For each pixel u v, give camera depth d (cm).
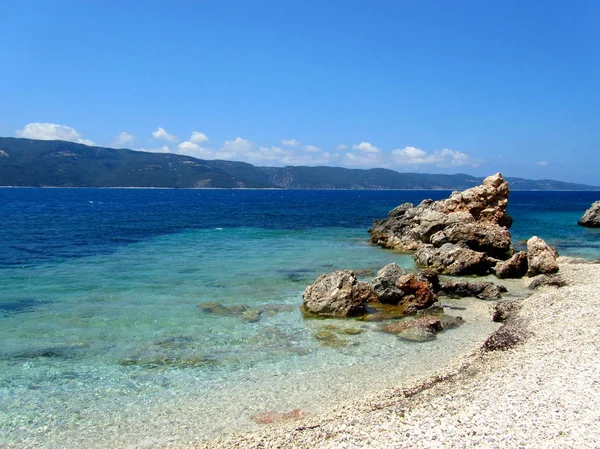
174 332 2100
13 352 1844
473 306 2608
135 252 4316
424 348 1931
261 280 3158
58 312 2359
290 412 1392
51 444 1236
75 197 17962
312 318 2345
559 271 3272
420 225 4700
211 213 9888
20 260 3819
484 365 1659
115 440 1253
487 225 4303
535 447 996
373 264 3825
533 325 2027
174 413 1394
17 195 18788
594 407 1167
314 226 7012
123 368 1714
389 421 1234
